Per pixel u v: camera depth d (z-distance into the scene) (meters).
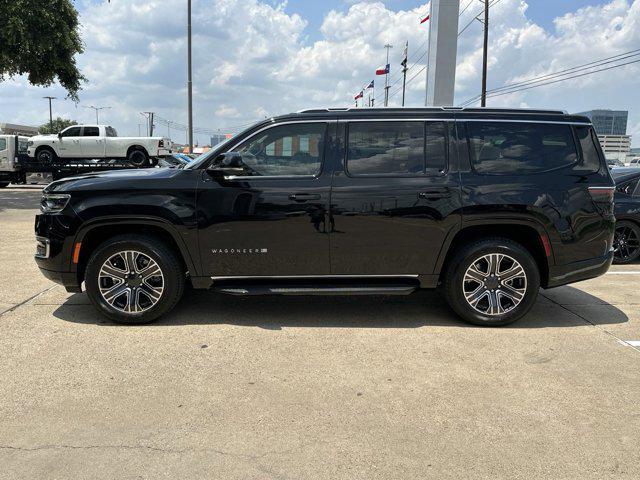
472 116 4.85
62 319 5.00
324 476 2.64
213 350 4.27
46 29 15.20
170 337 4.56
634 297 6.01
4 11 14.48
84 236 4.76
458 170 4.76
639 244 7.97
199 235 4.70
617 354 4.25
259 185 4.69
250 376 3.79
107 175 4.91
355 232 4.71
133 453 2.82
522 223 4.73
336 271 4.81
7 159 23.31
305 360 4.09
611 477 2.64
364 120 4.79
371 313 5.32
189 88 23.05
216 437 2.99
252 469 2.69
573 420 3.20
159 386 3.62
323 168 4.73
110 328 4.77
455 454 2.83
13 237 9.53
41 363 3.98
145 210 4.64
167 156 24.03
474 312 4.87
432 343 4.47
